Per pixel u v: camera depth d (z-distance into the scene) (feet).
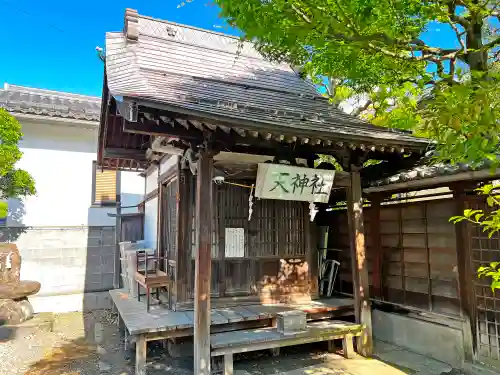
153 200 30.27
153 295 25.61
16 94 39.45
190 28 29.71
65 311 33.06
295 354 20.42
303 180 18.71
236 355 20.16
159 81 19.60
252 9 8.38
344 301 22.88
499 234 16.28
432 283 19.61
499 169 14.35
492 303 16.66
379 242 23.09
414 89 21.65
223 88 22.30
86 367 19.33
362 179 22.24
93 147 36.86
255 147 19.56
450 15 11.90
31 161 34.35
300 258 23.52
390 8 10.64
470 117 6.53
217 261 21.52
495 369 16.28
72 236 34.65
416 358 19.21
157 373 18.20
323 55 14.49
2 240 32.19
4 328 26.11
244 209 22.48
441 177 16.74
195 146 17.43
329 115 22.91
